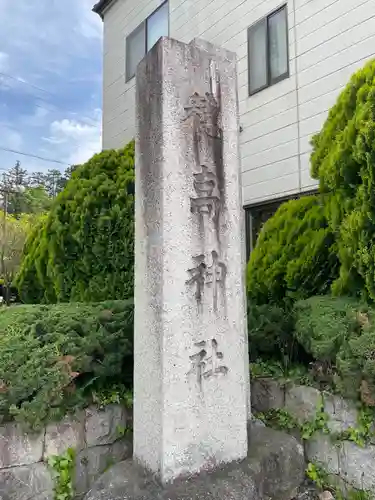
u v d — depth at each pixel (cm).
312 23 588
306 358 349
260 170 651
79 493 252
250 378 339
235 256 250
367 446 258
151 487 216
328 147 362
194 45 247
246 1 683
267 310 366
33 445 242
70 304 327
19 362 249
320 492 275
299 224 403
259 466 241
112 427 274
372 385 247
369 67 323
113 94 962
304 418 304
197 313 234
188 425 226
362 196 290
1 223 1282
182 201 233
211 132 247
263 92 651
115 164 416
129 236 380
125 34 938
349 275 320
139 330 242
